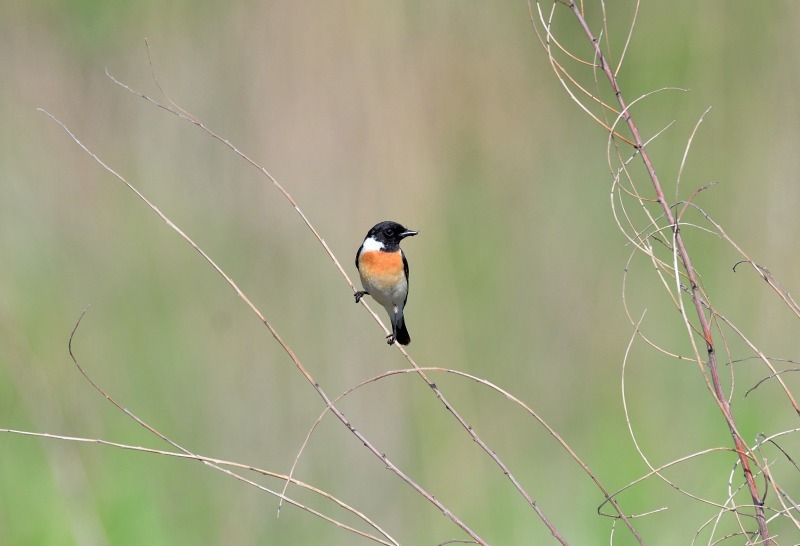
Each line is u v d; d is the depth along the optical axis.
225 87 13.46
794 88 13.95
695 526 9.91
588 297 12.69
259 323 11.78
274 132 13.04
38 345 11.45
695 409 11.51
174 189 13.04
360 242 12.32
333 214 12.46
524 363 12.25
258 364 11.51
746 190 13.30
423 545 10.53
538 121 14.32
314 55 13.20
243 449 11.08
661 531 10.09
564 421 11.78
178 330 11.82
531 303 12.74
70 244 12.66
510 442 11.51
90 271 12.44
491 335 12.44
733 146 13.93
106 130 13.79
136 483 10.67
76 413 10.95
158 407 11.26
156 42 13.94
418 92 13.42
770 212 12.92
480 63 14.04
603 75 14.84
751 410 11.31
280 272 12.20
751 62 14.48
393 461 11.02
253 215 12.66
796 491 9.60
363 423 11.21
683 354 12.03
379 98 13.14
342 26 13.30
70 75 14.01
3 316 10.66
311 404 11.32
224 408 11.27
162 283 12.25
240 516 10.63
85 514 9.76
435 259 12.37
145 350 11.69
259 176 12.79
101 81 13.94
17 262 12.34
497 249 13.16
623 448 11.18
